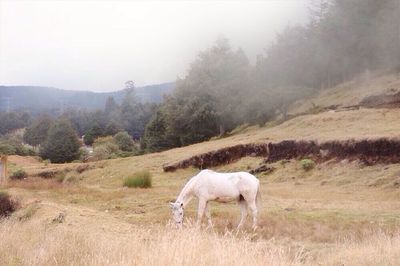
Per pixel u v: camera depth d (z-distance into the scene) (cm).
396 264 941
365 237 1353
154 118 8906
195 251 736
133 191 2728
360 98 5441
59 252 830
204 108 7625
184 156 4962
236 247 784
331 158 3491
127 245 853
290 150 3931
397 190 2497
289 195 2517
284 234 1504
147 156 5619
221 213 1844
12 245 908
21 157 8856
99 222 1579
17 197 2183
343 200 2262
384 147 3177
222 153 4509
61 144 8769
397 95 5000
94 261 749
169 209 1956
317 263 1055
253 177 1593
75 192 2800
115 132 13075
